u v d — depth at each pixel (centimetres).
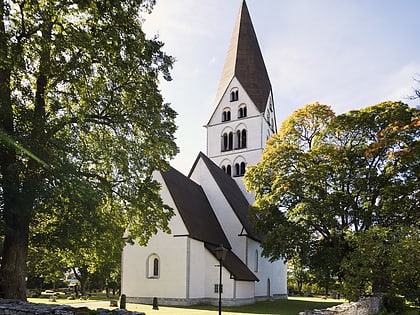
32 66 1670
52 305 1386
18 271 1669
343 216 2919
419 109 2506
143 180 2016
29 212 1573
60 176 1557
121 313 1354
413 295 2302
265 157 3353
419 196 2572
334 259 2817
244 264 3841
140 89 1902
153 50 1908
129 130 1989
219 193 4212
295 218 2978
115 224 2070
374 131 3039
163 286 3216
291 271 6831
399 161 2750
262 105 5353
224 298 3309
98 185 1875
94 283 6009
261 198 3303
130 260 3403
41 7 1552
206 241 3434
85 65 1661
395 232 2273
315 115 3456
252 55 5628
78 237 1892
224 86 5650
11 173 1487
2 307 1347
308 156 3103
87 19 1744
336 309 1595
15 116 1630
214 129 5594
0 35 1478
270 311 2880
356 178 2877
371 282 2558
